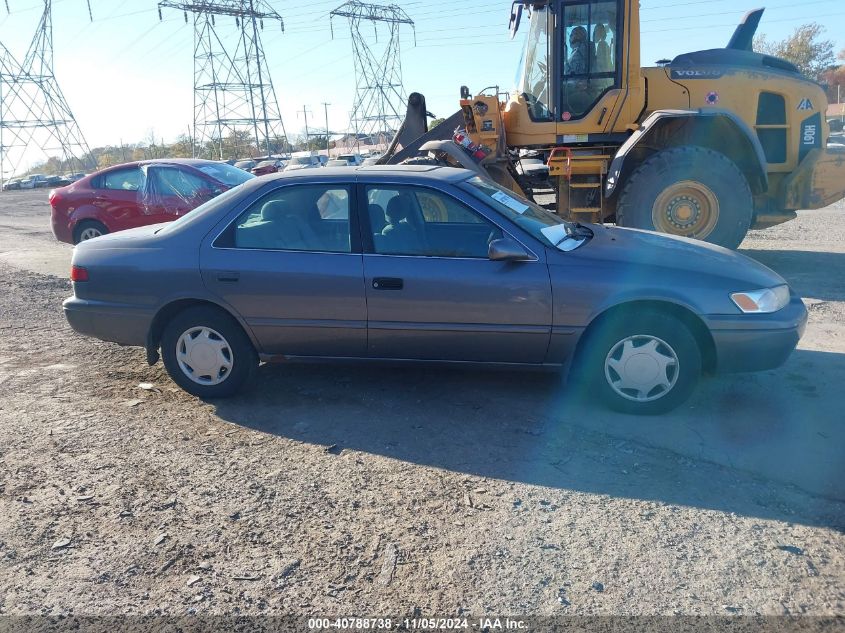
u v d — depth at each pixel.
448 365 4.59
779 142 9.17
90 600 2.79
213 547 3.11
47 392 5.06
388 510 3.38
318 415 4.55
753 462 3.76
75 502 3.52
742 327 4.16
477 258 4.40
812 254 9.70
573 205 9.23
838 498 3.38
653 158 8.25
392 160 9.91
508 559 2.97
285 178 4.70
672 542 3.06
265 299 4.56
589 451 3.95
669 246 4.66
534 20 9.28
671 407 4.33
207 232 4.67
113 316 4.78
